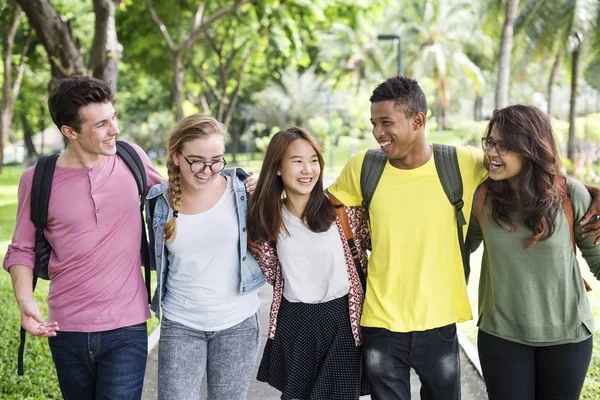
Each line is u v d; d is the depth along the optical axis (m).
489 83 47.50
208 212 3.12
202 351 3.19
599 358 5.05
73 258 2.98
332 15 14.55
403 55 40.53
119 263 3.04
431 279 3.14
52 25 9.69
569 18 19.88
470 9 40.19
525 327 2.92
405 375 3.23
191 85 35.00
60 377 3.10
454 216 3.15
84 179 3.01
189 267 3.12
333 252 3.21
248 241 3.25
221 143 3.04
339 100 44.72
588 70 21.27
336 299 3.26
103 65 9.88
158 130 49.09
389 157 3.14
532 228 2.83
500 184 2.94
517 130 2.81
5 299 7.81
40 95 37.78
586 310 2.94
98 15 9.76
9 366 5.32
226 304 3.17
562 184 2.91
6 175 36.81
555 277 2.88
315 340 3.24
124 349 3.04
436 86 39.75
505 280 2.95
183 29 19.98
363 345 3.27
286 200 3.24
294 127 3.17
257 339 3.30
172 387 3.12
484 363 3.09
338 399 3.23
